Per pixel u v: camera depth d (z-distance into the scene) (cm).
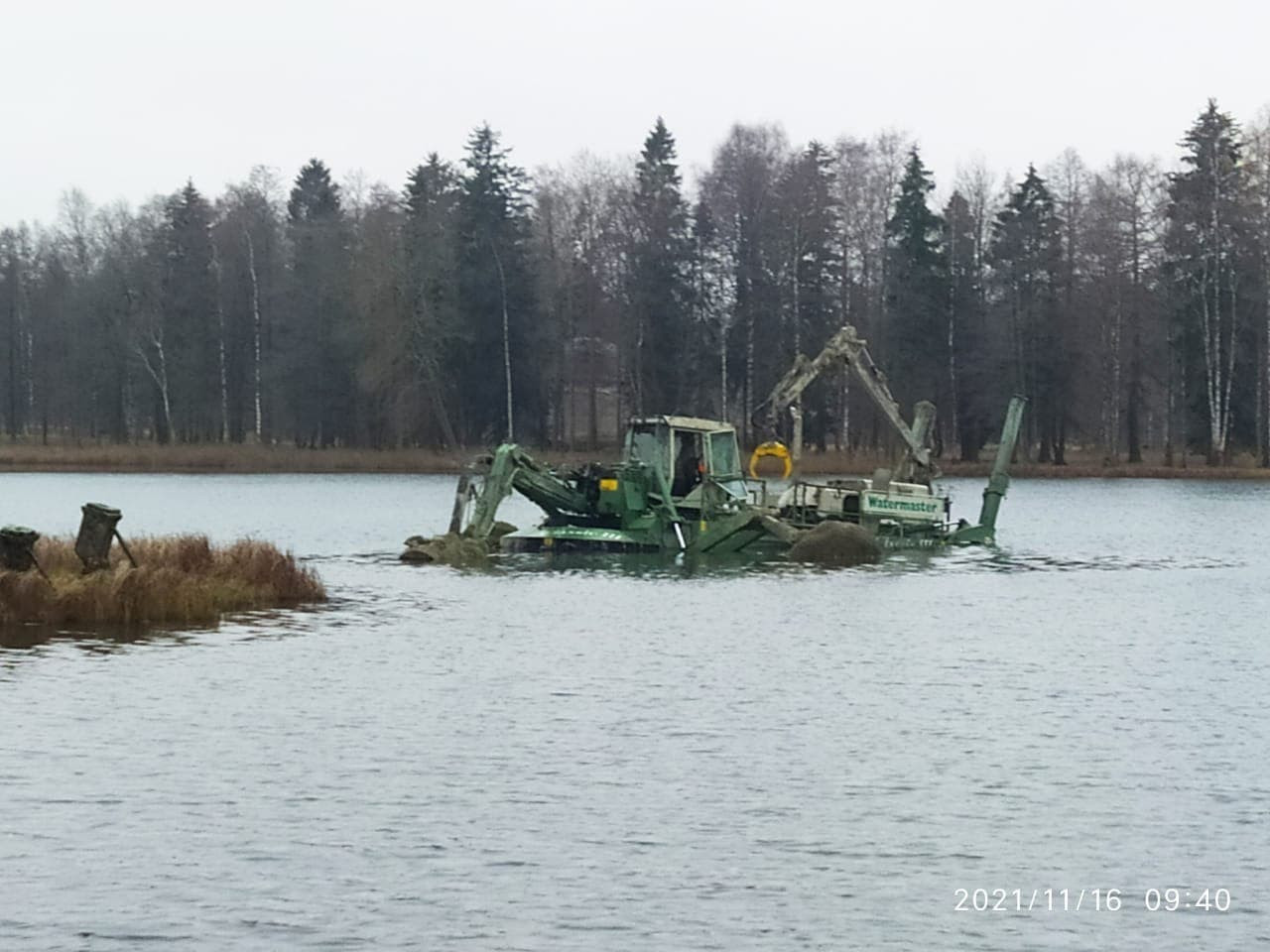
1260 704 2859
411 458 11644
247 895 1845
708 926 1775
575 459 11188
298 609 4047
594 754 2448
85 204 17325
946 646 3512
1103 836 2080
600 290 12712
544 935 1747
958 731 2627
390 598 4300
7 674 3031
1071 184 12206
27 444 13125
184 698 2822
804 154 12106
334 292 12319
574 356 12950
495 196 11981
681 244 11962
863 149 12594
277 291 13025
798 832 2083
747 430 12212
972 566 5338
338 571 5028
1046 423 12025
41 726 2595
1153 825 2125
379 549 5800
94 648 3350
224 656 3266
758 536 5516
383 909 1809
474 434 12194
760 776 2328
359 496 9019
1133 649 3494
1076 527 7162
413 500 8662
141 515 7506
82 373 13550
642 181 12275
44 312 14912
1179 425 13450
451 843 2025
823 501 5747
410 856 1980
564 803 2192
